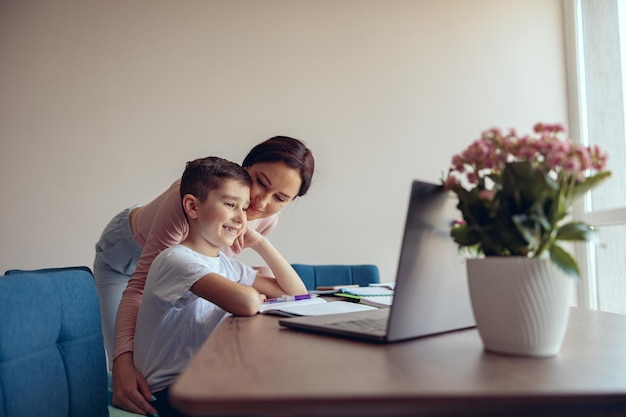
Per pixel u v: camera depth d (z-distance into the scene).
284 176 1.61
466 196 0.70
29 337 0.76
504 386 0.49
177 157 2.89
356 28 3.02
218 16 2.97
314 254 2.88
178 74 2.93
